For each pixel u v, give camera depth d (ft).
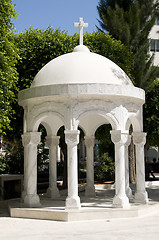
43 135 54.65
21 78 51.70
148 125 69.67
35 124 36.27
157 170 106.42
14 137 53.26
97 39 57.06
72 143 33.22
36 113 35.88
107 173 69.97
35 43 52.70
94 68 35.22
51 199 42.04
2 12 36.45
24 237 25.26
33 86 36.65
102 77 34.76
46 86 34.22
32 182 36.32
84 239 24.18
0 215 35.60
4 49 36.70
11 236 25.70
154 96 69.31
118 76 36.09
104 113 33.78
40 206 35.83
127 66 58.90
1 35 36.35
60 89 33.50
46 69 36.83
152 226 28.48
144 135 38.32
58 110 34.22
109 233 26.05
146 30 67.82
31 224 30.25
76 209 32.48
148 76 66.80
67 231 26.99
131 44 67.62
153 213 34.71
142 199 37.83
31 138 36.17
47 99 34.88
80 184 66.44
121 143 34.14
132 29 66.13
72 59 36.45
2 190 48.44
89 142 45.73
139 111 38.09
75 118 33.45
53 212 32.04
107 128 61.41
